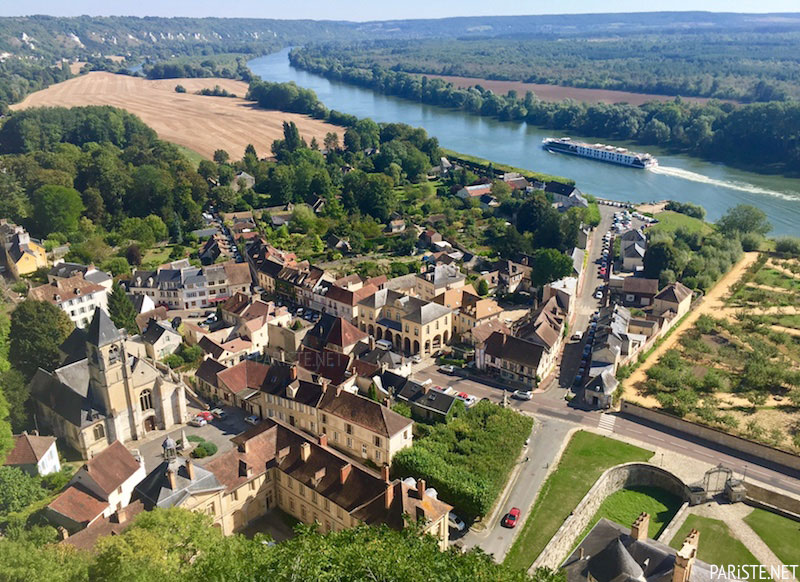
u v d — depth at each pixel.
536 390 171.38
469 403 163.00
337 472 117.06
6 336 175.00
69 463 138.62
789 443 143.75
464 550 113.00
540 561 110.94
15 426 142.50
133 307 197.38
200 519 95.62
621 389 168.50
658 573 94.50
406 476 129.75
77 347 165.00
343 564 68.06
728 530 118.38
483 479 124.56
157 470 110.75
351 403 140.12
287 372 156.12
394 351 198.75
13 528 106.56
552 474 134.38
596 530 104.69
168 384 150.88
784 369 172.00
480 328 190.12
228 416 158.88
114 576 80.94
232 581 72.38
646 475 136.50
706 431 147.25
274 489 126.19
